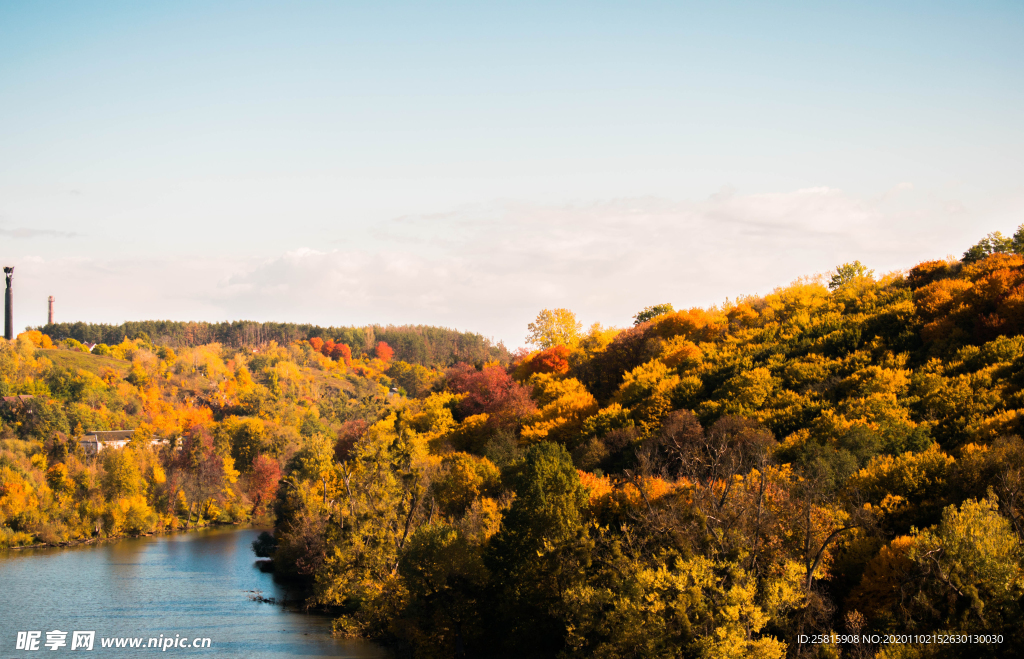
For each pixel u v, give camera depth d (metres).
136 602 73.25
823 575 38.62
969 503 36.22
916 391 63.81
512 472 61.75
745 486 41.34
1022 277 72.94
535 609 47.69
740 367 83.75
